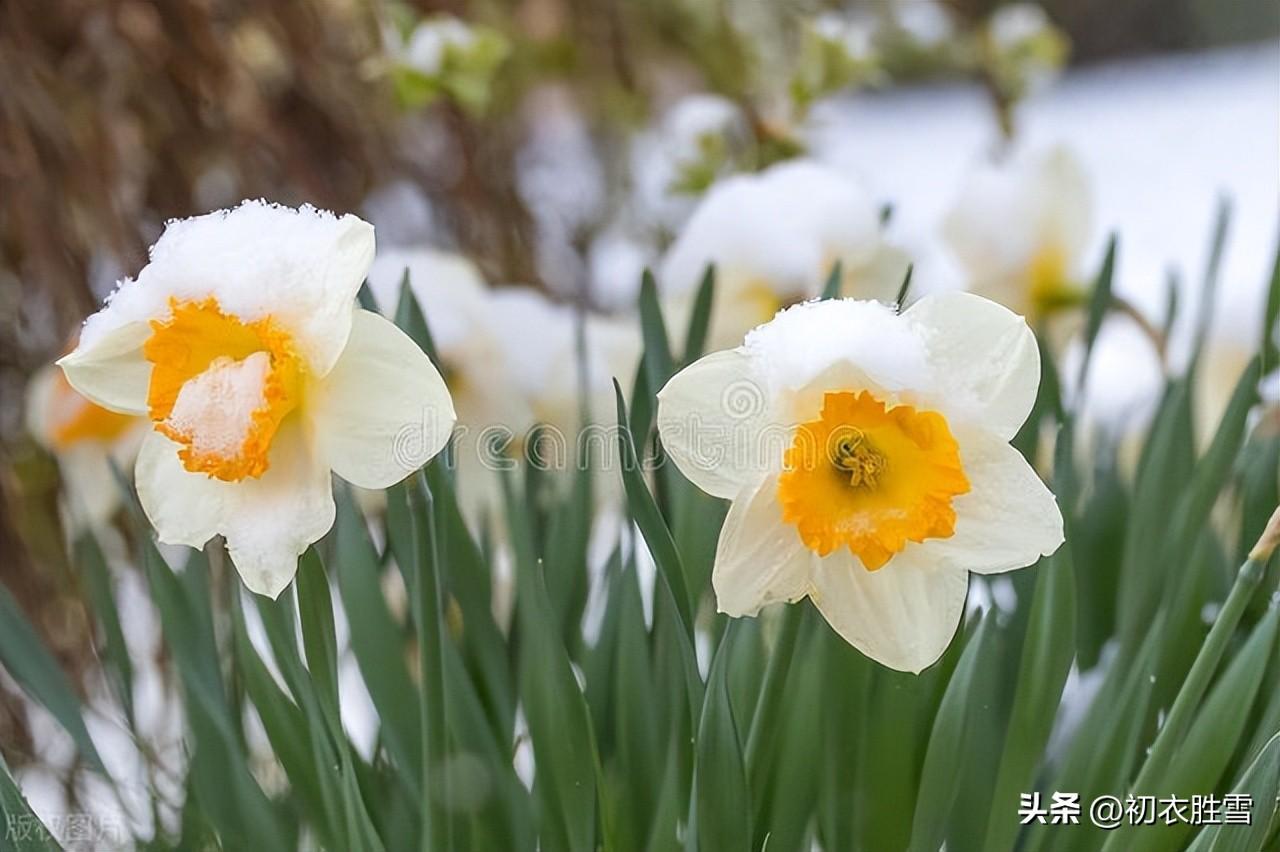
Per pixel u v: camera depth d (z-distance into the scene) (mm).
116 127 1119
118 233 1091
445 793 625
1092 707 672
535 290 1427
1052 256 961
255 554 591
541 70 1559
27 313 1126
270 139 1211
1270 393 786
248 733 752
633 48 1614
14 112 1064
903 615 595
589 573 715
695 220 854
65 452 930
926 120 2604
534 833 672
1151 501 715
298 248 586
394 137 1315
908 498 584
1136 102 2787
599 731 692
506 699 688
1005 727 683
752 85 1646
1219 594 733
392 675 671
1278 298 734
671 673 652
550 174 1567
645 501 611
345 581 677
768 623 693
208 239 591
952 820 669
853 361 576
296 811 708
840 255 838
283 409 586
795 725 648
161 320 591
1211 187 2332
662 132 1558
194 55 1153
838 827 651
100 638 1021
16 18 1069
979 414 584
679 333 852
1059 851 651
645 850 668
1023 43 1523
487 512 737
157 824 682
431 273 812
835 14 1638
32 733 968
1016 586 686
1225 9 2898
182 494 600
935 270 1130
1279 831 641
